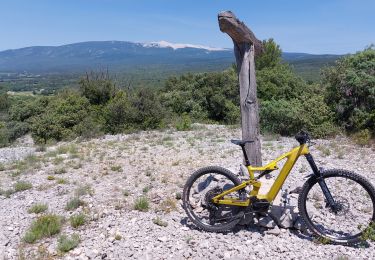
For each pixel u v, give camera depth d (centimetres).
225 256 413
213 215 484
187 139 1410
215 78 3000
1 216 562
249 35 578
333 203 458
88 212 561
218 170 478
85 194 664
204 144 1269
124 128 1934
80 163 975
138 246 438
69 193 683
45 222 504
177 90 3284
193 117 2800
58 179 801
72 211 573
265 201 457
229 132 1623
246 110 595
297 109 1397
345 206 467
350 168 809
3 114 4056
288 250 424
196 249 430
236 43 594
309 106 1374
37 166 969
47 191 706
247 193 469
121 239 457
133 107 2011
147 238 459
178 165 909
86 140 1689
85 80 2434
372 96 1260
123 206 586
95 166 937
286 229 474
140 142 1402
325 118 1345
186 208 488
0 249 445
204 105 2938
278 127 1436
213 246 436
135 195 650
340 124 1330
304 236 461
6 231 500
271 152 1039
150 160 992
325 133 1279
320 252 421
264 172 461
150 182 743
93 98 2355
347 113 1335
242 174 566
